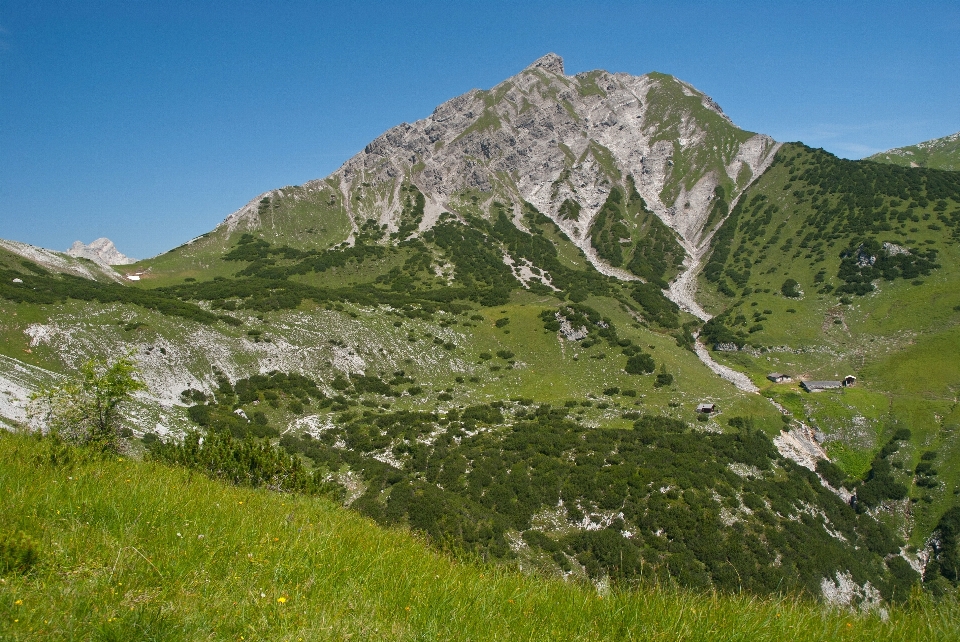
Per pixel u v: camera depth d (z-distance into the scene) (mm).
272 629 6672
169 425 58562
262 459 27031
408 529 18125
